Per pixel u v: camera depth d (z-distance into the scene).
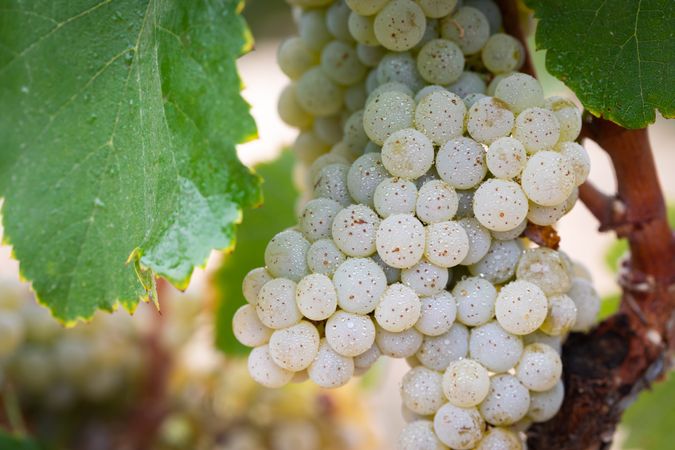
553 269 0.35
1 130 0.36
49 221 0.36
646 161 0.40
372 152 0.36
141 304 0.58
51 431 0.56
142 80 0.35
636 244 0.42
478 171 0.34
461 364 0.34
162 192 0.34
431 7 0.36
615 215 0.41
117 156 0.36
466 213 0.35
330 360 0.34
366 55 0.39
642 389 0.41
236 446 0.56
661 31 0.36
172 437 0.57
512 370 0.36
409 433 0.35
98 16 0.36
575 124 0.35
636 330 0.41
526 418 0.37
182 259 0.33
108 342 0.56
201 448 0.57
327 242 0.34
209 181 0.33
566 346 0.41
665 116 0.36
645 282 0.42
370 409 0.64
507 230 0.34
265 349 0.35
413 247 0.33
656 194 0.41
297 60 0.42
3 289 0.53
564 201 0.35
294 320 0.34
